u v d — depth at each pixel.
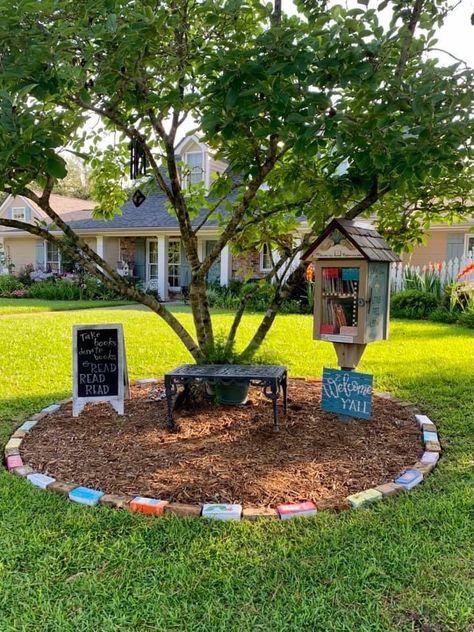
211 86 2.72
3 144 2.48
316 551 2.29
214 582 2.08
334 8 3.02
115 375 4.04
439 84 2.72
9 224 3.54
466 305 10.44
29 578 2.11
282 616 1.89
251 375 3.66
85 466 3.16
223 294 14.69
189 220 4.48
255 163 3.80
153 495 2.78
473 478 3.03
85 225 18.31
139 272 18.72
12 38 2.57
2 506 2.70
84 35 2.58
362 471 3.09
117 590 2.04
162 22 2.82
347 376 3.82
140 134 4.11
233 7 2.82
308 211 4.25
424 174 2.98
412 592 2.01
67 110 3.63
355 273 3.65
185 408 4.15
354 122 2.92
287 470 3.07
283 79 2.70
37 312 12.51
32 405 4.56
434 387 5.00
